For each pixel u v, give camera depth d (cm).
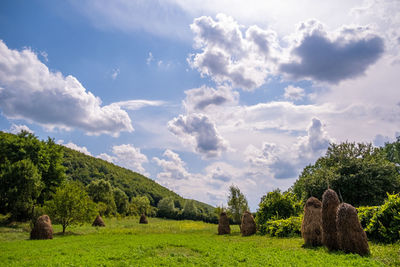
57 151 4494
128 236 2431
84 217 3102
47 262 1174
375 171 2517
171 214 9325
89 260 1192
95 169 11344
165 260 1173
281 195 2598
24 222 3675
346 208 1139
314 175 2922
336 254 1094
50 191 4234
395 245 1207
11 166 3556
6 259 1316
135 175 14988
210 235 2539
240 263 1039
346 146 3034
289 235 1970
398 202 1341
